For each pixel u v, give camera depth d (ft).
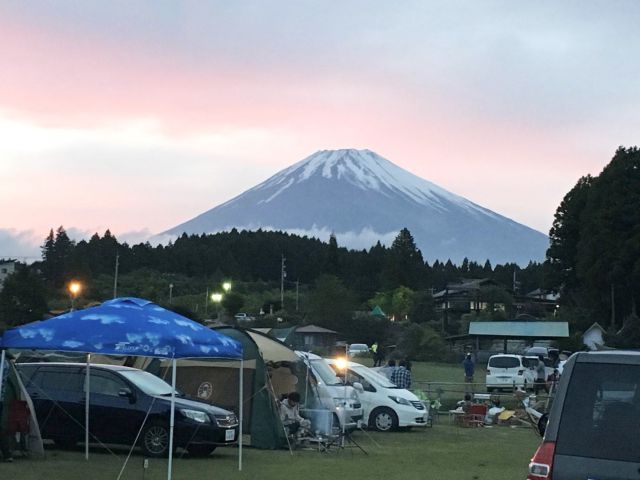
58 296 314.35
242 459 47.57
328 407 59.62
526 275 494.18
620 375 18.62
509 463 49.32
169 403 46.85
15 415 43.80
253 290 419.33
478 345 198.18
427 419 70.44
